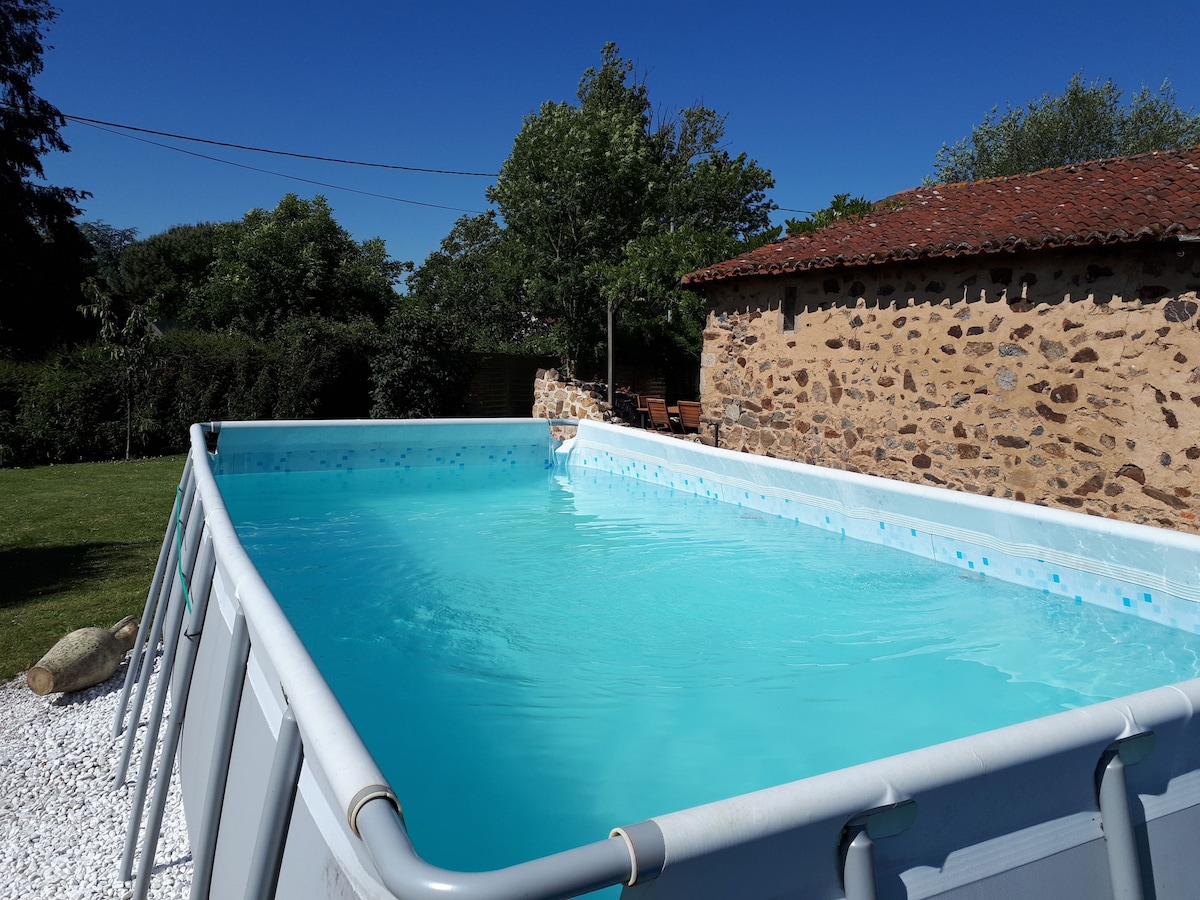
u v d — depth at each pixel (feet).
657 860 3.78
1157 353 20.44
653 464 27.02
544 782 9.48
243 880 6.10
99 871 10.46
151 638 13.89
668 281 50.65
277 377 52.03
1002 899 4.93
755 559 18.28
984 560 15.92
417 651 13.37
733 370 34.35
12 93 81.76
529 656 13.19
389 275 110.32
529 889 3.43
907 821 4.58
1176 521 20.31
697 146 119.55
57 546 25.91
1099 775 5.39
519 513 23.65
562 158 73.97
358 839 4.13
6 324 81.35
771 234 43.80
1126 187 25.41
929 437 26.16
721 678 12.19
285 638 5.92
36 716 14.84
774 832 4.13
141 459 46.73
